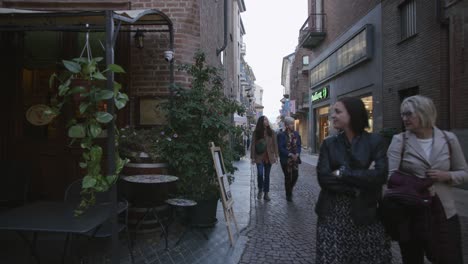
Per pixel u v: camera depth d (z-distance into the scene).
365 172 2.52
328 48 21.64
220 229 5.55
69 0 6.39
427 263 4.21
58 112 3.24
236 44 27.25
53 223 3.32
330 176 2.61
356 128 2.67
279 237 5.34
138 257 4.34
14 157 6.07
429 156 2.76
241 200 7.84
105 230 3.89
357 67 17.00
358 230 2.57
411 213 2.75
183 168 5.23
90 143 3.16
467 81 9.60
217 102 5.56
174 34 6.28
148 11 4.69
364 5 15.95
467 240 5.18
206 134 5.43
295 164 7.91
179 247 4.71
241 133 5.94
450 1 10.05
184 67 5.63
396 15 13.09
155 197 5.01
